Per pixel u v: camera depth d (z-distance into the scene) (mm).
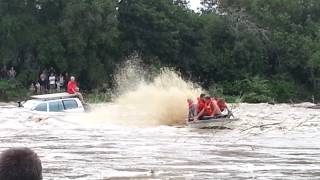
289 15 99625
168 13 88875
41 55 77375
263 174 16891
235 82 85750
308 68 92812
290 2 101062
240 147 23766
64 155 20734
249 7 98125
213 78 90938
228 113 33750
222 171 17406
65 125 33156
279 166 18531
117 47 85188
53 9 80625
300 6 102000
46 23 80438
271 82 89375
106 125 33719
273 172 17297
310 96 92250
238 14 93312
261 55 91250
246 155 21156
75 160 19469
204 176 16422
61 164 18531
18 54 79250
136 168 17828
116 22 80375
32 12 80000
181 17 89875
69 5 77562
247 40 90750
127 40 87375
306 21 100500
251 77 88375
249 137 28125
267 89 83625
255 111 50250
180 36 89000
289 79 92062
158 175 16578
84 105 40000
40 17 80688
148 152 21828
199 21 90750
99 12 78625
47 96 38500
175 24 88562
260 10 96812
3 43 78188
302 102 88750
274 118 40656
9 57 77562
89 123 34469
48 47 77688
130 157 20375
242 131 30969
